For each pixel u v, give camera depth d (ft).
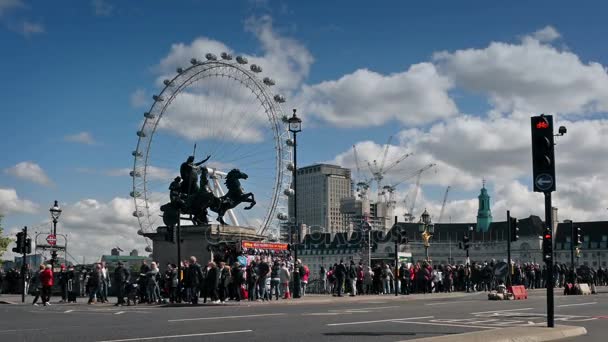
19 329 77.05
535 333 67.56
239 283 142.82
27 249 160.56
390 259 245.86
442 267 208.54
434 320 89.15
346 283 185.16
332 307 121.70
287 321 87.04
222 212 190.90
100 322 86.89
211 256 181.78
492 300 149.07
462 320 89.40
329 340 65.31
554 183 72.54
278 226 259.80
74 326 80.74
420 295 174.70
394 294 180.65
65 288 156.66
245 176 194.59
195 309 117.91
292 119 170.30
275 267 151.74
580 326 81.87
